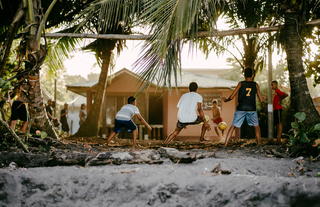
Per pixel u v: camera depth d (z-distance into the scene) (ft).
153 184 12.37
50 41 38.78
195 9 17.25
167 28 18.06
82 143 29.89
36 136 24.38
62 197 12.50
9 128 18.76
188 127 66.64
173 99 67.10
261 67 42.11
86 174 13.48
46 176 13.34
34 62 22.77
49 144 24.06
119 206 11.89
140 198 12.02
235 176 12.44
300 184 10.92
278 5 28.58
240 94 28.09
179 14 17.26
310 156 19.24
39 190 12.73
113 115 67.56
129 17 23.16
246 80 28.19
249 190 11.17
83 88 65.00
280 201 10.68
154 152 17.25
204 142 38.83
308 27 27.71
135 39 22.90
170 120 66.69
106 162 16.11
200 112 29.84
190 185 12.04
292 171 15.69
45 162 16.30
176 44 19.38
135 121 67.05
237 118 28.04
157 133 67.92
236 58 42.98
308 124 25.36
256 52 41.47
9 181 12.71
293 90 26.37
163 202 11.72
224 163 16.42
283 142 30.89
